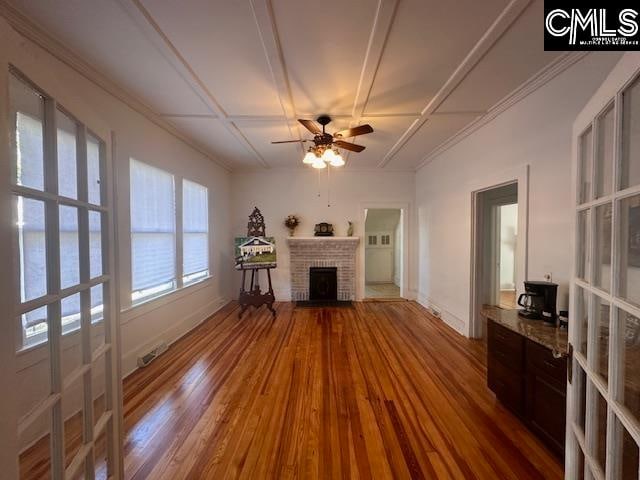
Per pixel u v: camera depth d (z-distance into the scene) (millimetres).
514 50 2146
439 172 4785
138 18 1839
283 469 1738
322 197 6051
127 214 2965
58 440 987
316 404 2379
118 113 2818
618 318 932
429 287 5277
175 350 3498
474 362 3139
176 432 2055
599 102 1048
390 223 7898
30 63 818
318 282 5984
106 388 1362
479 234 3795
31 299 871
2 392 692
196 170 4523
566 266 2303
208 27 1930
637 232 930
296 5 1747
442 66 2365
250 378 2809
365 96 2861
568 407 1282
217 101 2990
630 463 898
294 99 2945
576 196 1243
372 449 1889
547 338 1876
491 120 3311
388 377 2816
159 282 3557
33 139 928
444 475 1690
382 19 1847
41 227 963
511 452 1861
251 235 5312
